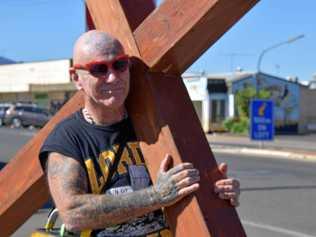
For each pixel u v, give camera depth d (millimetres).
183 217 2623
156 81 2803
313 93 57938
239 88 51469
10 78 69625
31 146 3176
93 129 2672
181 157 2654
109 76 2584
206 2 2533
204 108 49812
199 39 2701
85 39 2611
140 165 2725
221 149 32094
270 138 30672
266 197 13312
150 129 2752
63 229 2967
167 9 2688
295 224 10094
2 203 3264
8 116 49938
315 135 53812
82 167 2598
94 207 2471
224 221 2615
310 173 19906
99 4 3018
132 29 2871
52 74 64500
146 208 2492
